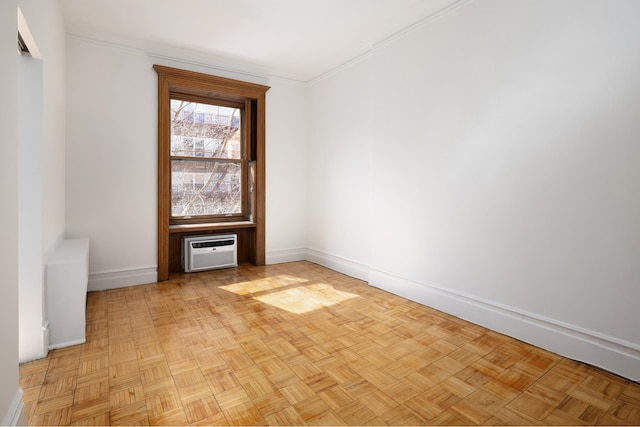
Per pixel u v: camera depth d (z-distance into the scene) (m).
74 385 1.98
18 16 1.67
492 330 2.81
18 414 1.50
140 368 2.18
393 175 3.71
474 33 2.89
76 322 2.50
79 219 3.64
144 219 4.01
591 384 2.04
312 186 5.19
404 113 3.56
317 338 2.64
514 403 1.86
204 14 3.25
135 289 3.80
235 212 4.95
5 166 1.39
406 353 2.41
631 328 2.10
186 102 4.49
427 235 3.34
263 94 4.78
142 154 3.96
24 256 2.22
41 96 2.23
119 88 3.80
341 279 4.28
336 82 4.62
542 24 2.45
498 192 2.75
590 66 2.22
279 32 3.61
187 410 1.77
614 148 2.14
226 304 3.36
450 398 1.90
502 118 2.71
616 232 2.14
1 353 1.34
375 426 1.67
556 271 2.43
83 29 3.51
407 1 3.01
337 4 3.08
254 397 1.89
